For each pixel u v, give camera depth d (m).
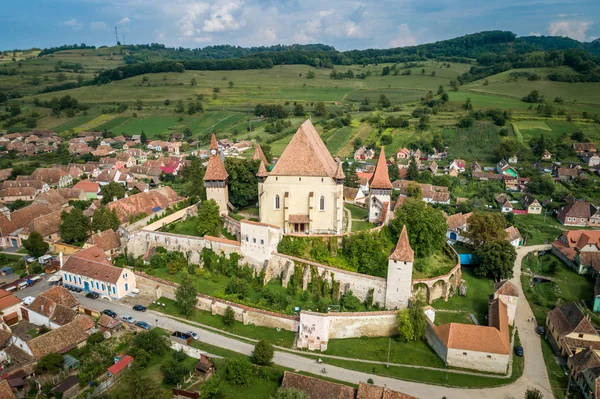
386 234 117.00
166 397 76.31
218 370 82.19
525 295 117.62
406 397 71.25
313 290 102.62
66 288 106.31
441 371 85.69
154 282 106.81
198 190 151.75
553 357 92.12
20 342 86.50
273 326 95.50
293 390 70.81
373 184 124.69
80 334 89.56
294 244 109.19
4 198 184.25
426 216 115.06
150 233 122.06
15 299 99.69
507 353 84.69
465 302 109.25
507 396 79.44
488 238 130.25
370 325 93.88
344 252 110.00
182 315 99.69
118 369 81.38
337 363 86.19
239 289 101.69
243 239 109.19
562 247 143.00
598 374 77.88
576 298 117.88
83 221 131.00
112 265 110.69
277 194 115.38
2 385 73.19
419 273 110.25
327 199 113.75
